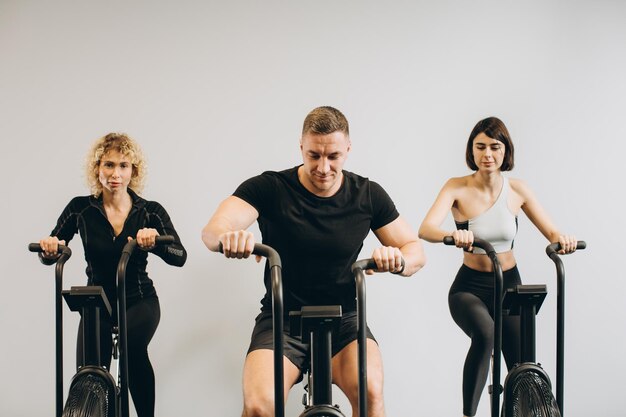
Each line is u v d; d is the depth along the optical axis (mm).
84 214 2814
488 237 2980
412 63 3500
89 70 3424
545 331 3562
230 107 3451
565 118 3545
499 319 2395
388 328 3494
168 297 3432
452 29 3514
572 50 3543
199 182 3441
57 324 2467
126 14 3428
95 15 3424
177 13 3438
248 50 3455
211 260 3445
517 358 2869
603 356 3557
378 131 3490
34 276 3416
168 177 3430
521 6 3529
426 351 3506
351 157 3486
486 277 2975
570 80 3543
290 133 3465
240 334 3455
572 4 3541
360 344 1729
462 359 3514
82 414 2223
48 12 3410
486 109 3521
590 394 3557
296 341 2080
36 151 3412
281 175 2186
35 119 3412
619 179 3557
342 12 3480
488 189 2994
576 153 3545
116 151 2781
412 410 3502
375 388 1949
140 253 2814
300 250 2119
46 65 3410
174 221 3434
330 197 2143
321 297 2139
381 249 1847
